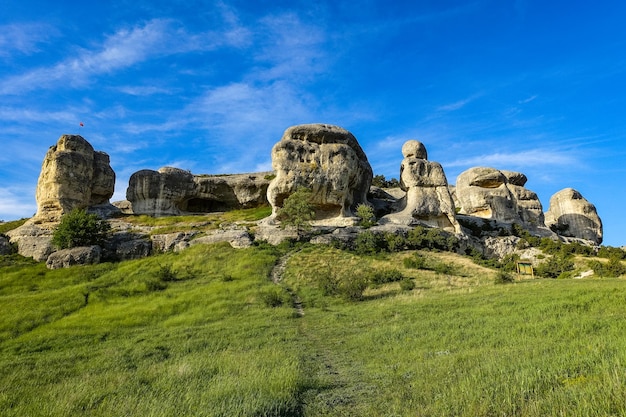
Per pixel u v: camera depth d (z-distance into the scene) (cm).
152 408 793
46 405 888
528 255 4944
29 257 4378
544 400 625
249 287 2978
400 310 2050
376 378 995
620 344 864
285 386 902
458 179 6500
